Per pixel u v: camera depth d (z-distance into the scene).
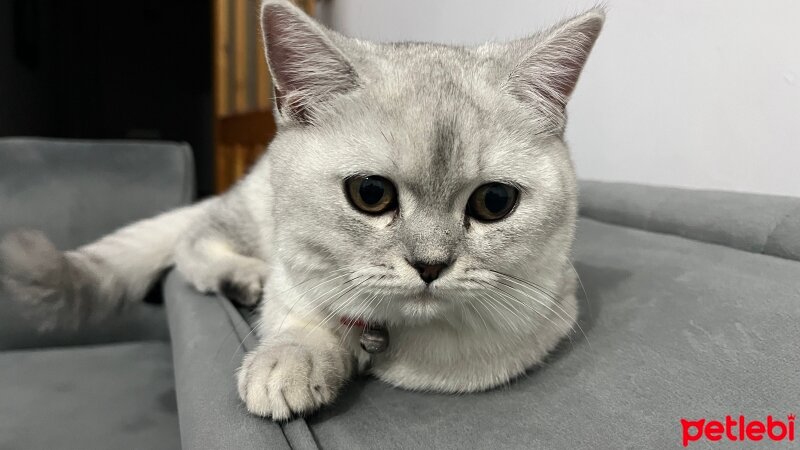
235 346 0.21
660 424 0.16
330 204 0.18
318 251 0.19
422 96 0.19
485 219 0.19
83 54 1.02
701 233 0.30
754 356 0.17
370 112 0.19
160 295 0.38
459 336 0.19
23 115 0.89
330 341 0.20
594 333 0.21
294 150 0.20
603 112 0.40
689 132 0.34
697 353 0.18
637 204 0.34
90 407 0.29
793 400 0.16
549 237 0.20
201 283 0.29
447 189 0.18
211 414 0.17
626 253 0.29
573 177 0.21
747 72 0.30
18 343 0.38
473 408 0.18
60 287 0.32
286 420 0.16
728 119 0.31
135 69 1.05
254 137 0.62
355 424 0.17
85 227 0.41
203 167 1.09
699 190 0.32
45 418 0.28
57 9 0.99
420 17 0.57
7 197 0.40
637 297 0.23
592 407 0.17
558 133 0.21
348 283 0.19
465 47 0.23
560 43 0.20
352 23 0.72
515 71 0.20
